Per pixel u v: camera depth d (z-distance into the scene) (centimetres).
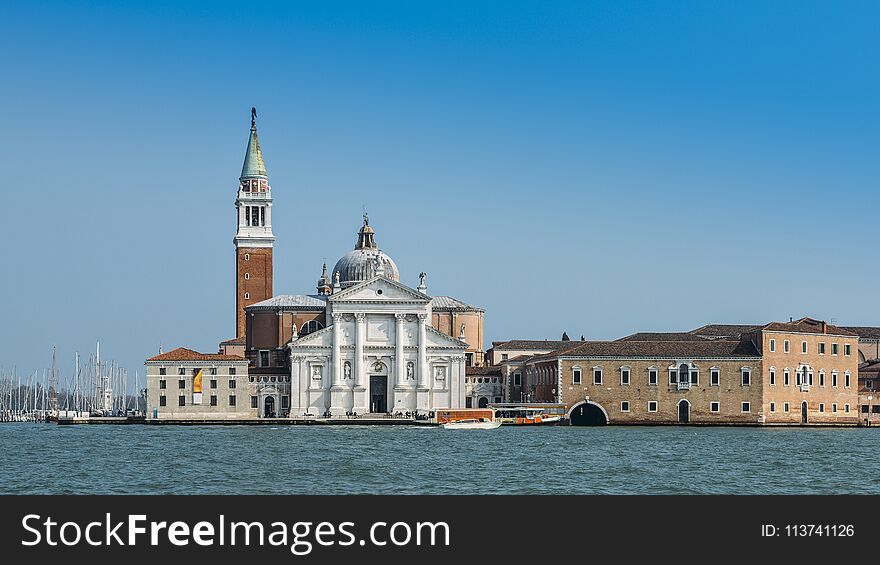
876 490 11344
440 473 12731
